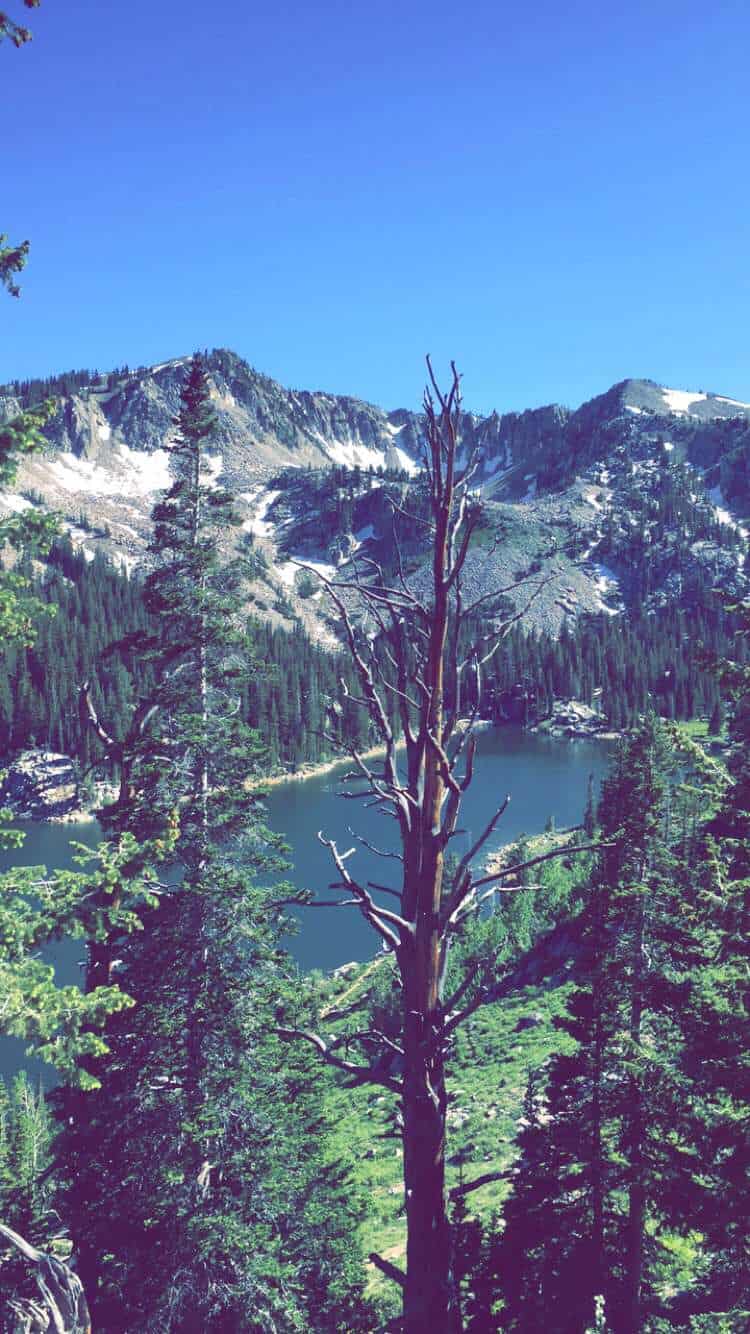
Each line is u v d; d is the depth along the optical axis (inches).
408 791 344.2
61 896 388.5
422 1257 322.0
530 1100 853.2
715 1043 469.4
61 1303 312.5
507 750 6446.9
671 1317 637.9
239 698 781.3
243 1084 677.9
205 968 685.3
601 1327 647.1
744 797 478.3
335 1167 883.4
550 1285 621.0
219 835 714.2
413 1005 332.8
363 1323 740.0
